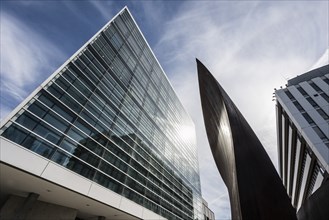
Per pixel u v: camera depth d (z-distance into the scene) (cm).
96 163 1738
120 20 3253
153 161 2967
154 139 3275
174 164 3856
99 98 2094
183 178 4097
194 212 3972
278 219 434
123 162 2159
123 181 2023
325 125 2108
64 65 1752
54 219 1534
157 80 4350
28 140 1236
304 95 2627
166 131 3997
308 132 2170
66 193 1421
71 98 1711
